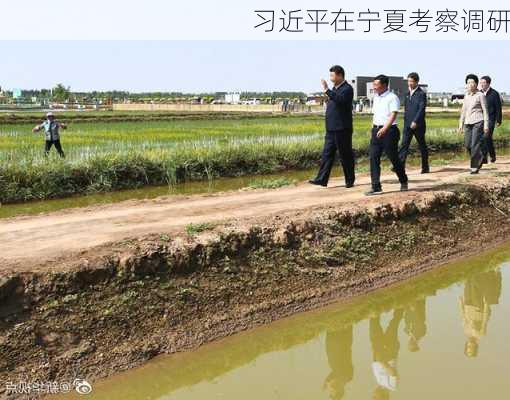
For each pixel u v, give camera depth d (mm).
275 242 8102
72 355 5691
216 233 7707
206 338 6531
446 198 11008
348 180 12086
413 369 6023
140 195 14297
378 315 7684
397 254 9328
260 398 5562
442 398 5328
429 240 10023
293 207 9695
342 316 7570
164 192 14766
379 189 11031
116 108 82125
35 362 5504
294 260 8094
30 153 16562
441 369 5965
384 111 10680
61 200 13648
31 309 5844
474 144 13727
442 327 7203
